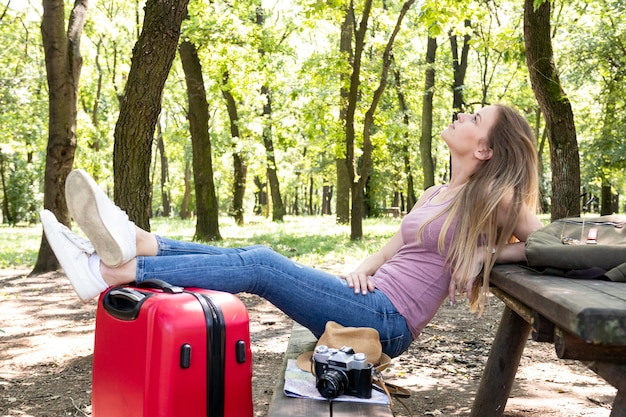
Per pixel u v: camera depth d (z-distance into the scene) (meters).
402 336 3.09
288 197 67.88
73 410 4.36
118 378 2.69
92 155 29.89
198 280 2.87
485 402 3.49
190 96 16.41
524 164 3.06
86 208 2.78
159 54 5.52
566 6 19.75
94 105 30.30
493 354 3.49
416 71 22.78
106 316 2.79
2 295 9.02
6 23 20.53
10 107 23.44
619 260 2.33
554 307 1.88
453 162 3.29
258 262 2.94
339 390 2.50
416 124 30.17
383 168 34.09
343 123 17.34
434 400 4.45
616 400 1.93
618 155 20.80
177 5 5.48
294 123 19.61
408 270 3.14
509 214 2.96
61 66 10.22
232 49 15.98
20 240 19.59
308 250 14.16
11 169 35.06
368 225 23.70
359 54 15.04
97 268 2.88
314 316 3.01
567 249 2.40
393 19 18.41
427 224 3.11
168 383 2.45
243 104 24.55
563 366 5.34
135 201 5.69
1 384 4.96
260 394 4.67
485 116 3.16
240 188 24.95
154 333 2.47
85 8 10.55
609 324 1.65
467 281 2.98
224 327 2.59
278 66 17.73
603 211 25.66
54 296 8.94
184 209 41.78
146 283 2.83
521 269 2.72
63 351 5.97
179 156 45.94
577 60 19.77
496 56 25.83
